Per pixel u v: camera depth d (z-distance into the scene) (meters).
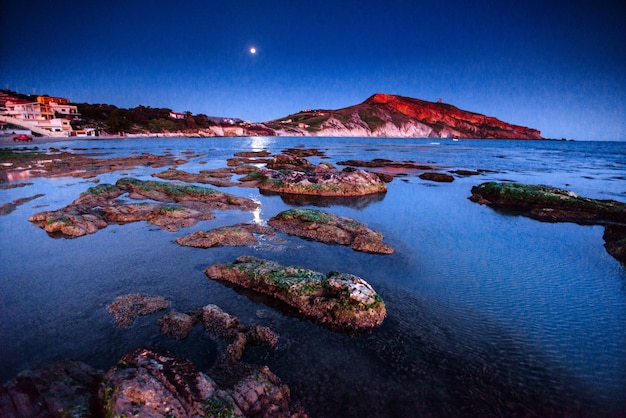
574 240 17.58
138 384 5.75
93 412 5.62
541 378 7.75
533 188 26.03
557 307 10.83
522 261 14.57
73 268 12.74
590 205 22.56
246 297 10.90
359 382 7.49
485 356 8.42
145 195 24.06
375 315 9.66
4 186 27.98
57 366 6.93
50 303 10.28
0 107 113.88
